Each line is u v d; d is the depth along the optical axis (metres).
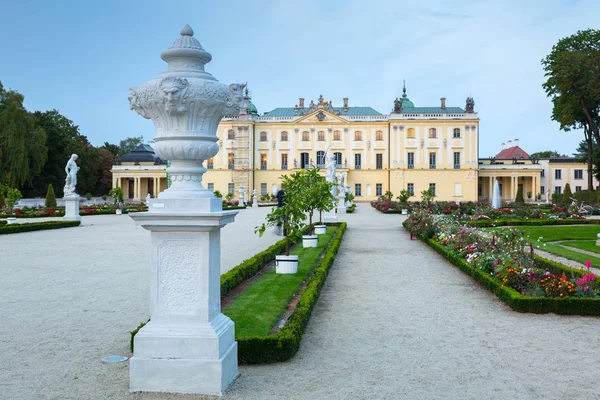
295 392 5.46
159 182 87.25
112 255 16.34
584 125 56.53
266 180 82.62
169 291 5.49
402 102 85.81
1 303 9.51
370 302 9.92
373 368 6.25
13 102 53.00
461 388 5.63
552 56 53.62
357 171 81.25
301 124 81.81
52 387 5.51
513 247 13.12
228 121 81.31
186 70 5.64
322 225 22.73
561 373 6.11
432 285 11.66
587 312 8.84
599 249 17.50
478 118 78.69
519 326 8.20
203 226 5.36
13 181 52.59
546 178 82.62
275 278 11.48
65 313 8.76
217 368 5.30
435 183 79.56
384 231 26.09
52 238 22.16
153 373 5.36
